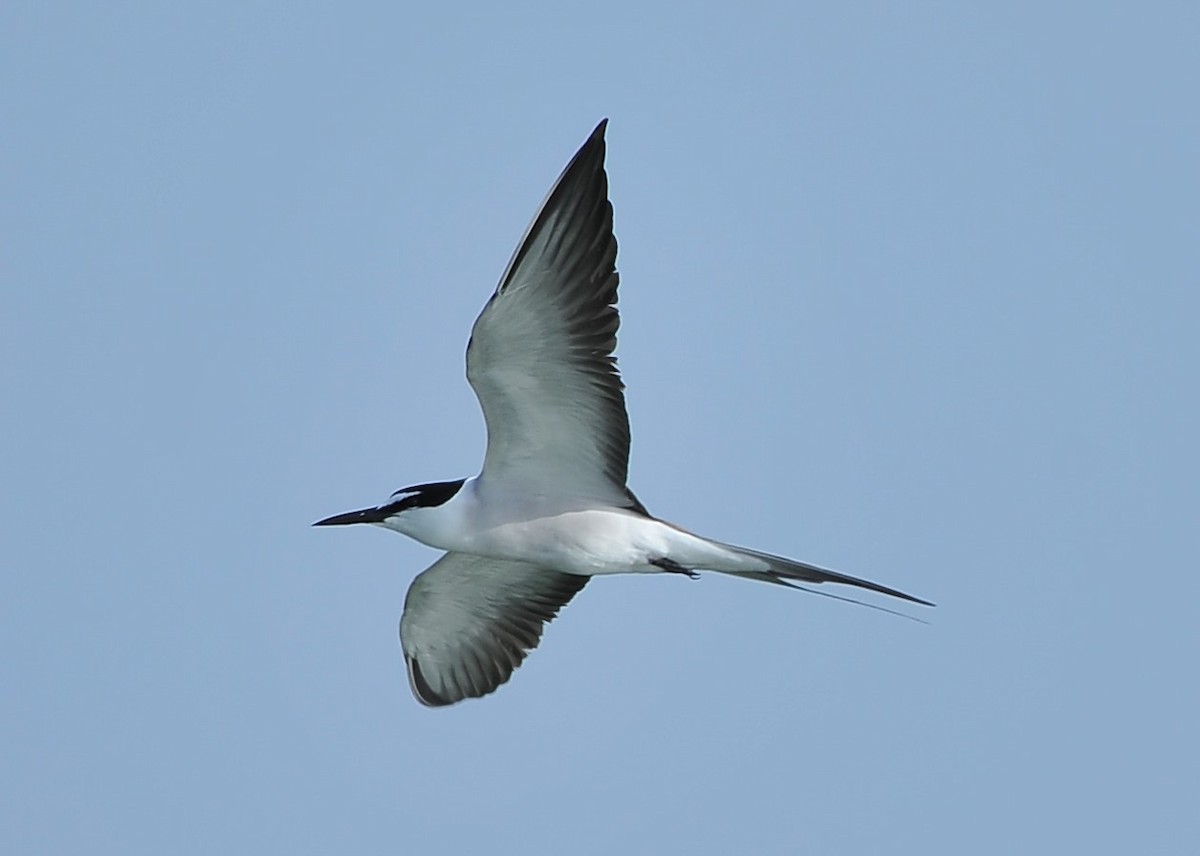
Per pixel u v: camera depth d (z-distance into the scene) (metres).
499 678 17.39
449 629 17.36
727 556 15.39
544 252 14.15
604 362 14.70
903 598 15.11
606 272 14.43
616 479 15.48
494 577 16.94
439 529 15.66
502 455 15.50
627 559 15.42
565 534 15.41
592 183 14.20
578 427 15.24
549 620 17.39
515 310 14.35
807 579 15.31
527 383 14.93
